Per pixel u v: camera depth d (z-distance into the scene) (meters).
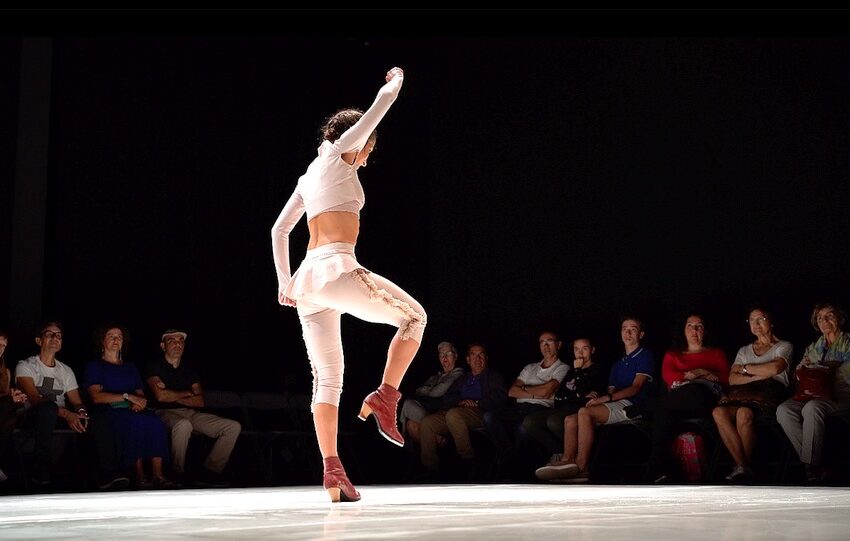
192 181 8.49
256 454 7.76
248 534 2.29
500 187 8.99
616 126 8.31
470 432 8.27
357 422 8.84
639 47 8.23
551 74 8.75
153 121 8.34
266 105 8.96
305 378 8.91
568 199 8.55
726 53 7.76
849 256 7.03
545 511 3.11
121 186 8.13
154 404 7.50
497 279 8.93
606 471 7.64
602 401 7.12
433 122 9.47
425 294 9.40
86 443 7.47
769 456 7.07
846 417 6.11
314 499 4.34
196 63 8.59
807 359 6.55
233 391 8.40
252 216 8.81
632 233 8.15
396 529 2.38
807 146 7.30
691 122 7.90
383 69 9.59
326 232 3.61
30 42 7.85
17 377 6.89
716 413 6.52
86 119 8.02
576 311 8.42
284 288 3.93
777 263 7.38
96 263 7.96
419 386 9.10
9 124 7.72
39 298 7.68
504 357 8.80
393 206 9.40
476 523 2.58
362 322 9.01
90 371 7.16
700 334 7.20
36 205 7.74
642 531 2.33
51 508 3.65
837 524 2.58
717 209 7.70
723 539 2.13
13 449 7.01
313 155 9.23
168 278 8.30
